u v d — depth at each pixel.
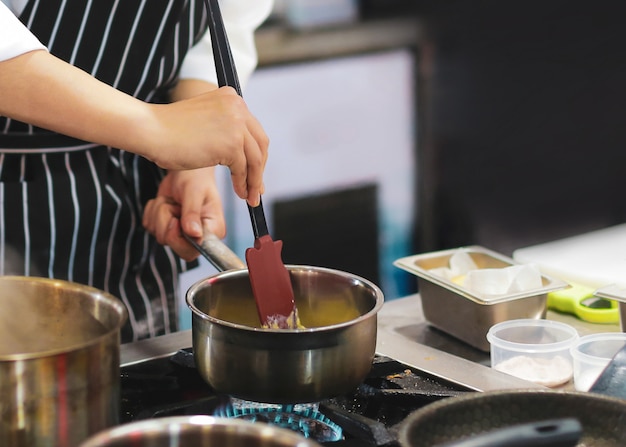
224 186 2.50
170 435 0.73
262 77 2.53
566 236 3.10
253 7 1.74
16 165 1.53
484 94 2.89
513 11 2.84
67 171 1.55
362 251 2.83
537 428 0.74
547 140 3.00
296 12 2.54
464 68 2.84
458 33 2.79
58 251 1.57
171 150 1.20
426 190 2.89
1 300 1.03
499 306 1.27
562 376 1.19
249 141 1.21
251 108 2.54
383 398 1.02
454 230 2.95
